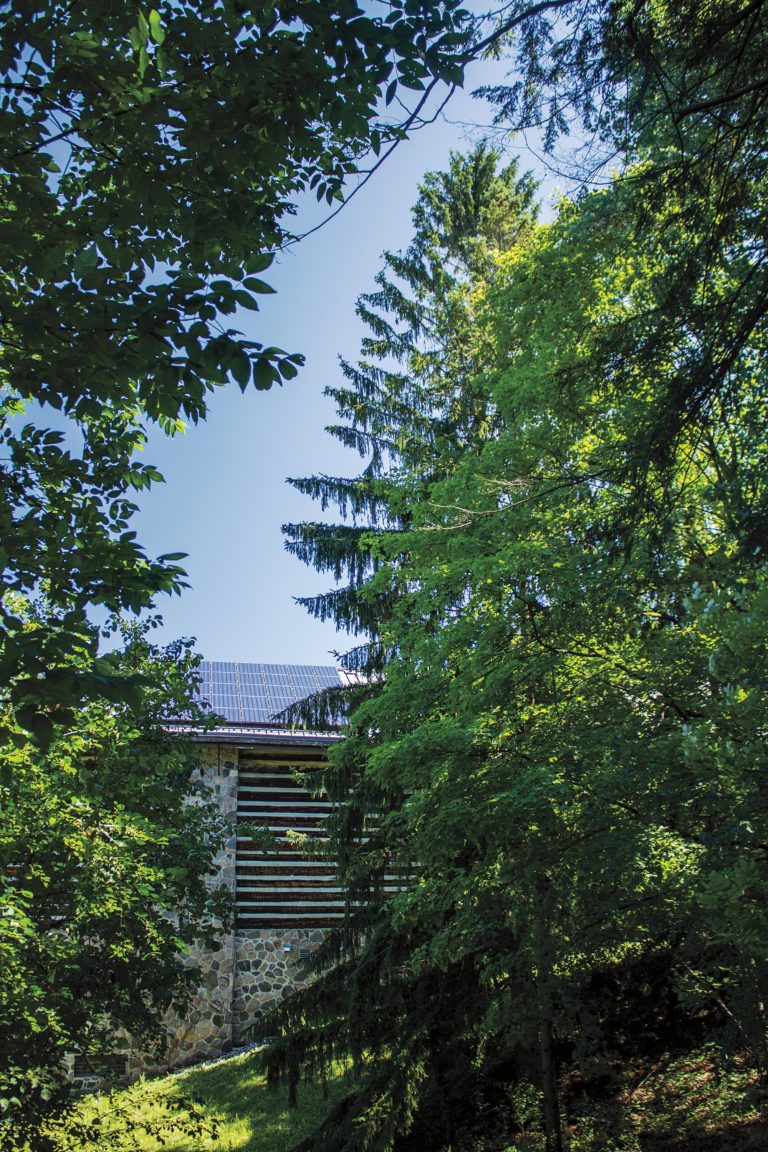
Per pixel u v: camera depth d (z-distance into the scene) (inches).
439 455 451.8
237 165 135.0
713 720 183.3
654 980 313.7
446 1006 354.0
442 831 257.8
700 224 192.7
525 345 300.5
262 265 132.8
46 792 218.2
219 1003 562.6
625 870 215.5
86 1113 333.7
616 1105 326.6
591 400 255.1
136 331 121.3
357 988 368.2
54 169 145.4
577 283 265.9
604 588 228.7
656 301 218.7
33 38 122.5
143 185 134.6
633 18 171.6
